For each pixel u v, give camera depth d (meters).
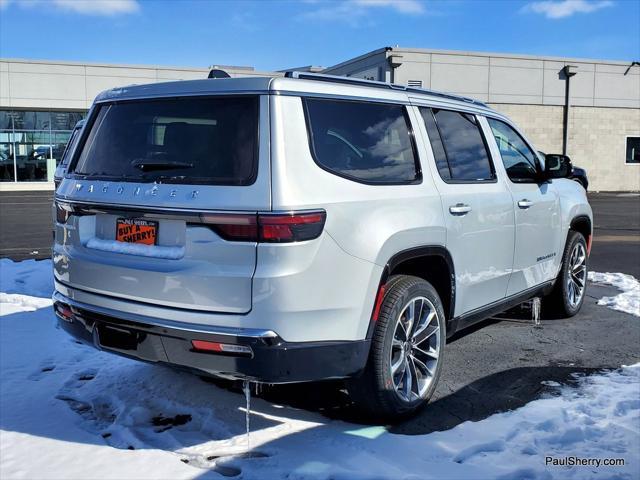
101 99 4.04
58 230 4.00
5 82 29.42
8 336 5.50
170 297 3.29
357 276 3.43
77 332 3.81
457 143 4.64
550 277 5.96
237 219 3.13
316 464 3.31
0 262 9.30
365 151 3.75
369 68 26.33
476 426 3.80
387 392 3.71
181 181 3.34
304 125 3.39
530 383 4.60
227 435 3.67
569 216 6.17
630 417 3.93
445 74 25.86
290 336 3.16
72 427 3.77
